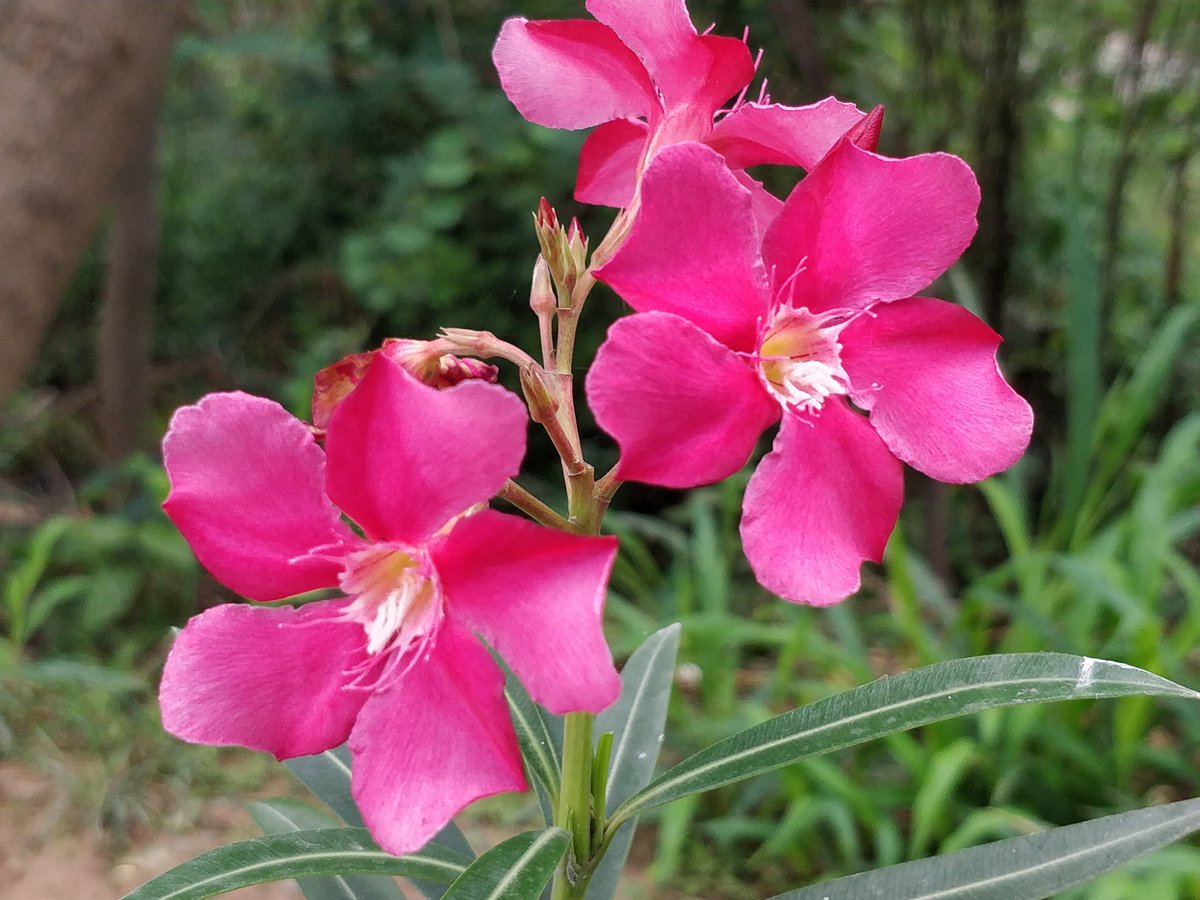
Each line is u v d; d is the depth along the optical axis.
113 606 0.44
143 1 0.34
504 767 0.11
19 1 0.32
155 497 0.47
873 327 0.12
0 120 0.32
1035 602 0.35
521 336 0.60
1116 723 0.33
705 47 0.13
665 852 0.31
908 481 0.57
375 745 0.11
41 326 0.35
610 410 0.10
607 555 0.10
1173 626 0.41
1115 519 0.47
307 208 0.75
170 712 0.11
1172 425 0.56
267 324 0.80
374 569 0.12
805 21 0.50
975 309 0.42
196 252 0.79
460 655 0.11
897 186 0.12
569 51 0.14
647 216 0.11
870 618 0.42
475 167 0.59
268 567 0.11
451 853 0.14
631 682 0.18
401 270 0.60
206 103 0.80
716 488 0.49
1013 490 0.41
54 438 0.71
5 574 0.47
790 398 0.12
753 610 0.47
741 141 0.14
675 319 0.11
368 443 0.11
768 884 0.33
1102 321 0.53
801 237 0.12
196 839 0.34
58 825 0.34
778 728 0.13
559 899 0.14
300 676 0.12
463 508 0.11
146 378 0.65
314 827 0.18
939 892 0.13
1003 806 0.31
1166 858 0.26
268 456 0.11
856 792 0.31
